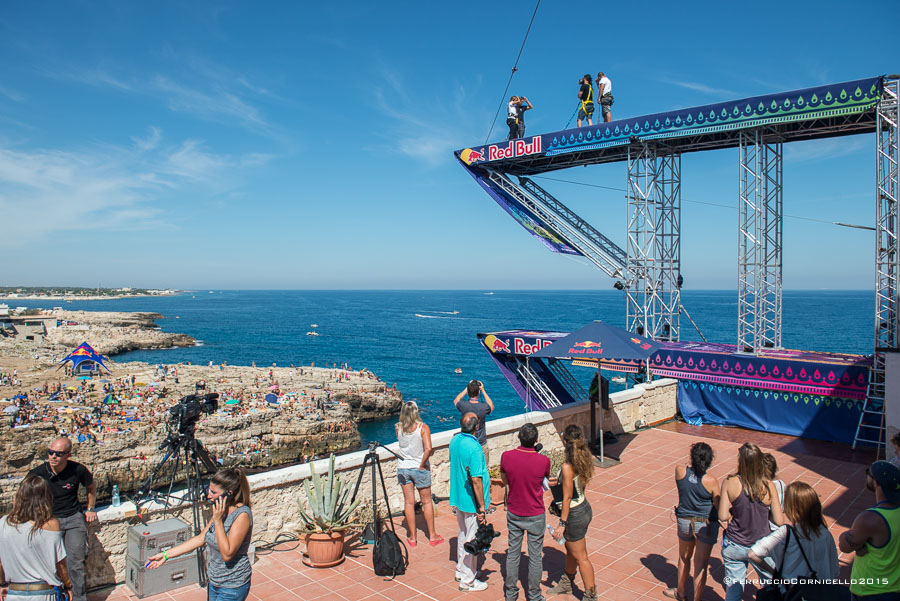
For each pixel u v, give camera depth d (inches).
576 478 217.3
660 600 225.9
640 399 534.0
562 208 774.5
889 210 476.4
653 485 367.9
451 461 241.4
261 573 252.5
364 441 1835.6
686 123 587.8
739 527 194.9
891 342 470.3
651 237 664.4
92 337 4173.2
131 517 243.6
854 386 472.7
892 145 474.0
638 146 642.8
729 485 199.2
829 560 176.4
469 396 359.9
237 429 1585.9
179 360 3580.2
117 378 2220.7
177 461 269.1
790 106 521.7
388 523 310.8
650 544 279.7
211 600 180.1
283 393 2032.5
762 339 574.2
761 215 566.3
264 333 5393.7
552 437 428.1
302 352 3988.7
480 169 784.9
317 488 262.5
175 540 237.9
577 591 234.2
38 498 190.9
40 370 2427.4
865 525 169.3
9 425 1357.0
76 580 213.5
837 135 592.7
